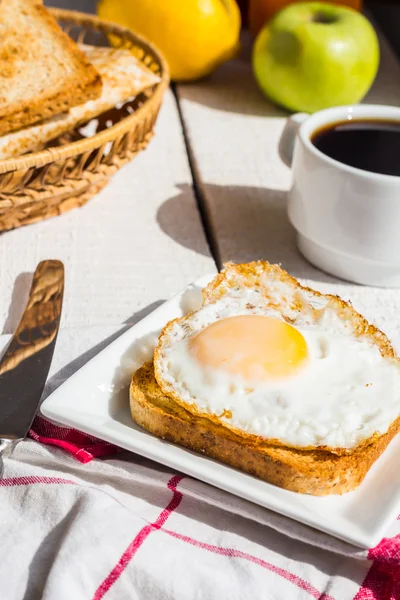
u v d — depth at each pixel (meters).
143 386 0.47
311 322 0.49
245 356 0.46
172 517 0.46
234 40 0.77
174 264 0.59
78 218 0.62
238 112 0.76
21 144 0.59
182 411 0.46
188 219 0.63
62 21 0.72
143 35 0.75
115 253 0.59
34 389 0.48
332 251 0.57
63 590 0.42
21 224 0.60
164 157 0.70
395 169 0.55
